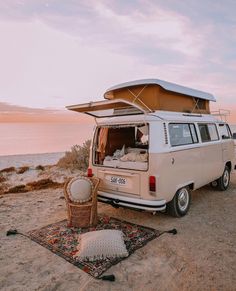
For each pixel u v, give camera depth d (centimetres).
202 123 578
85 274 296
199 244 376
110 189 477
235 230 432
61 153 2238
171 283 280
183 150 474
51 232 416
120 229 427
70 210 438
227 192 698
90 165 517
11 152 2475
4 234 417
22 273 301
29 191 770
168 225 454
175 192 457
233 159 755
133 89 513
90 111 488
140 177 429
